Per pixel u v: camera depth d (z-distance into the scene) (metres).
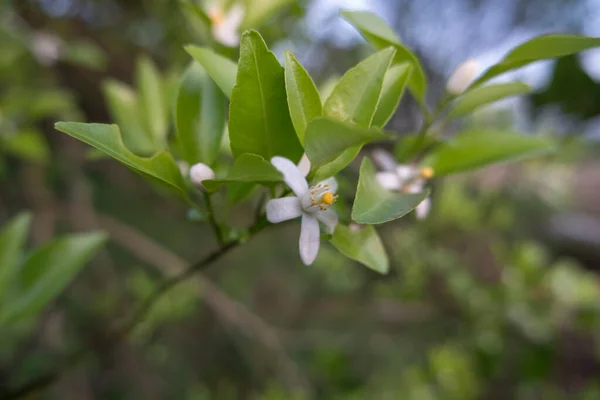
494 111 0.51
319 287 0.72
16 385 0.43
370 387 0.60
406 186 0.21
